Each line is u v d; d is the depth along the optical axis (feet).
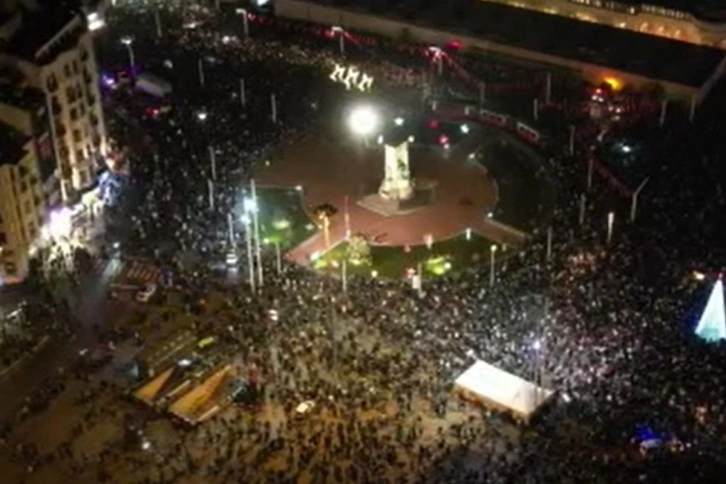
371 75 604.49
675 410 386.93
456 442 387.55
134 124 561.02
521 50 615.57
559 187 515.91
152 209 504.84
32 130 473.26
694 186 503.20
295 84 597.11
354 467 377.91
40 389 419.74
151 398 410.31
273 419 400.06
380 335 429.38
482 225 503.20
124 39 633.20
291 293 455.63
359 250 479.00
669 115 569.23
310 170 540.11
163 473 381.81
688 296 436.35
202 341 432.25
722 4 645.10
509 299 443.32
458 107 580.30
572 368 407.85
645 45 611.88
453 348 420.77
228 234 489.26
